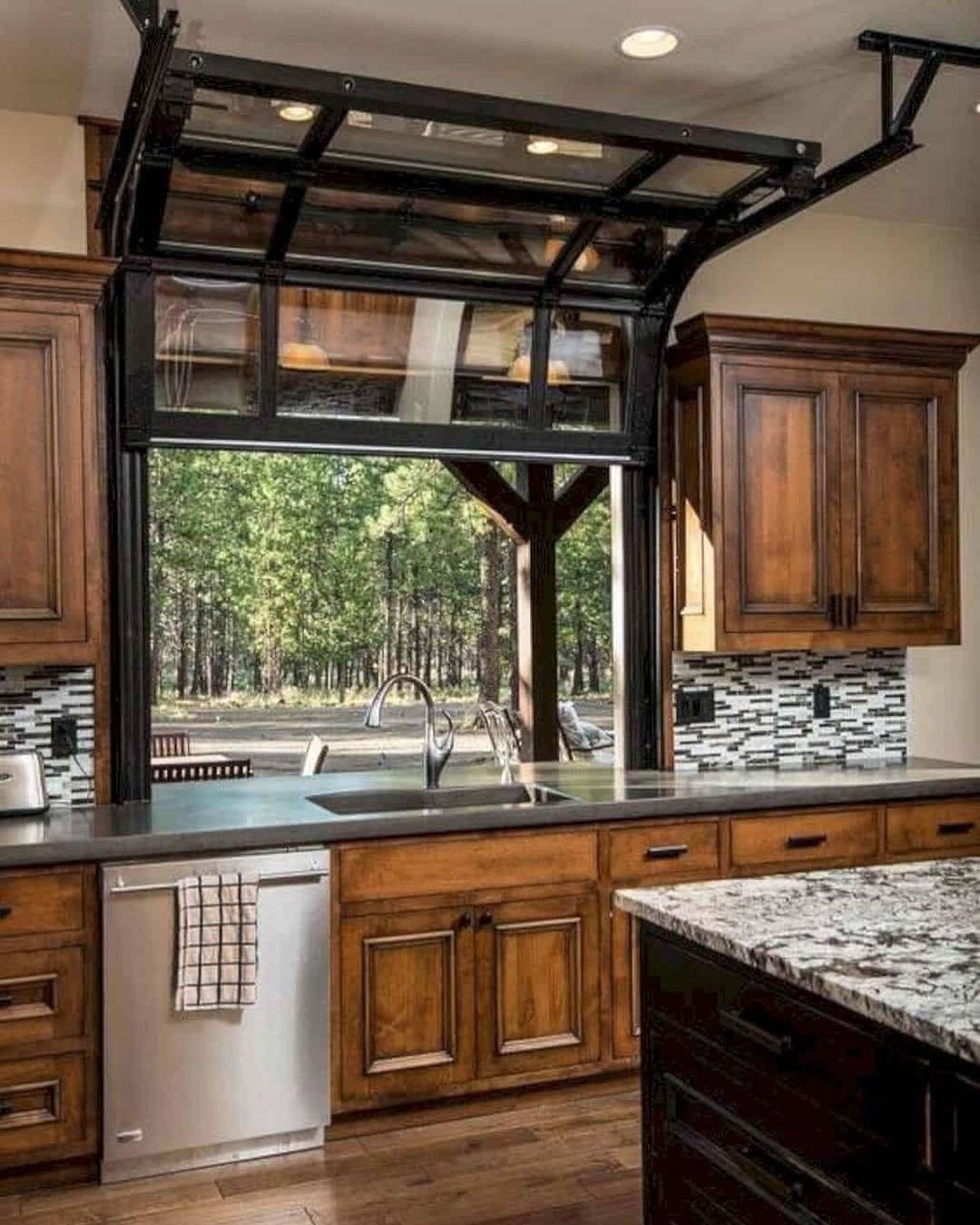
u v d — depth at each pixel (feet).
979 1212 4.62
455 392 12.61
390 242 11.57
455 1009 11.03
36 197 11.41
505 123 9.31
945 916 6.46
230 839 10.20
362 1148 10.60
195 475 28.43
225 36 9.89
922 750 15.43
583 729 25.38
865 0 9.45
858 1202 5.26
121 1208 9.53
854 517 13.69
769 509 13.32
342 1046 10.64
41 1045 9.73
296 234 11.25
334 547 29.27
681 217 11.50
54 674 11.55
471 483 19.06
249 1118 10.25
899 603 13.91
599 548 30.71
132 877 9.91
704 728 14.32
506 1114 11.30
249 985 10.11
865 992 5.10
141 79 8.25
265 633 28.63
